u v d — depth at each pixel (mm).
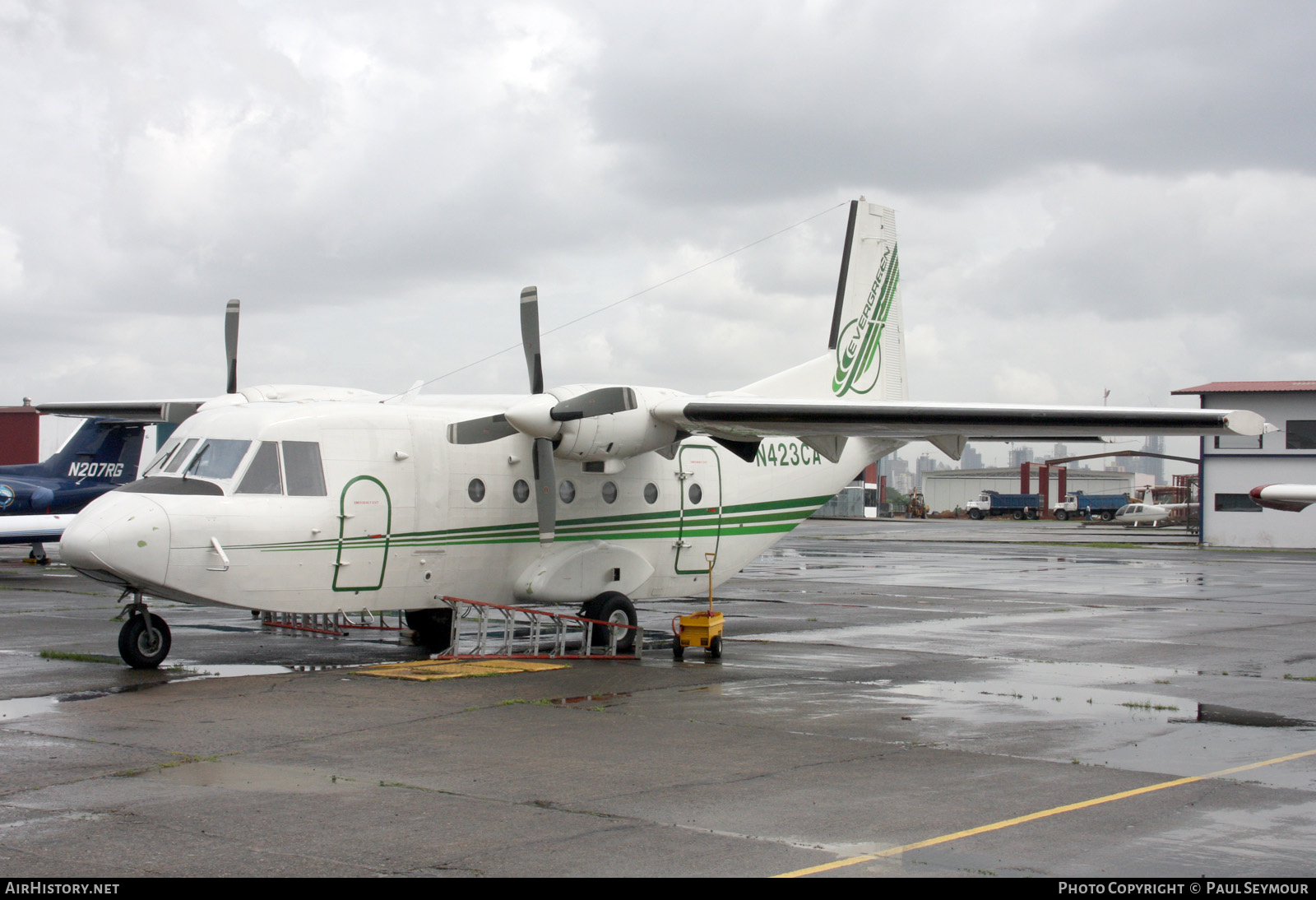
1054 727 9641
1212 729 9609
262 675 12352
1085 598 23094
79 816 6609
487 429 13812
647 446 14453
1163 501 89438
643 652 14773
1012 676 12648
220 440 12820
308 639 15977
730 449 15219
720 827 6512
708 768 7988
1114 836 6379
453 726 9492
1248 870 5773
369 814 6707
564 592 14797
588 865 5805
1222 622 18641
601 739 9016
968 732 9398
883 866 5816
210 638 15977
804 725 9680
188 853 5926
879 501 99500
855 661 13922
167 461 12969
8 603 21000
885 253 19000
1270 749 8805
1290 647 15461
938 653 14664
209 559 12047
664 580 16156
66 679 11992
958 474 116938
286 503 12586
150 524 11703
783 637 16469
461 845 6121
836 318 18250
